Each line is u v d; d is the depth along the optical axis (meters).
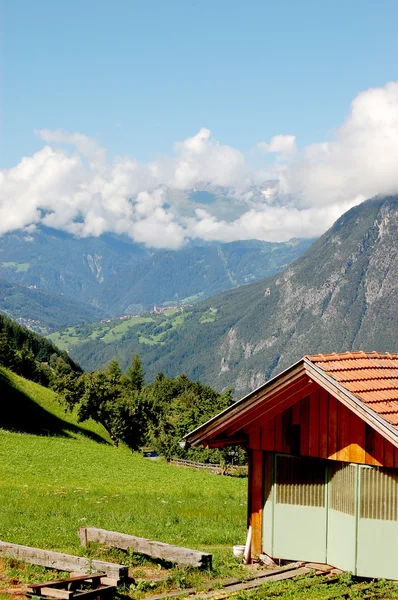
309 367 13.24
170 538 18.77
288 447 14.34
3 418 78.50
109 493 35.31
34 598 11.20
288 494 14.34
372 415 12.09
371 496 12.97
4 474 42.06
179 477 51.84
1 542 14.08
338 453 13.46
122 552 15.02
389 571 12.80
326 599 11.68
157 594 12.45
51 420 88.50
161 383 157.00
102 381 91.94
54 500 29.70
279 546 14.36
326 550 13.81
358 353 14.86
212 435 14.78
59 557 13.20
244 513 26.34
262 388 13.98
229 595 11.96
